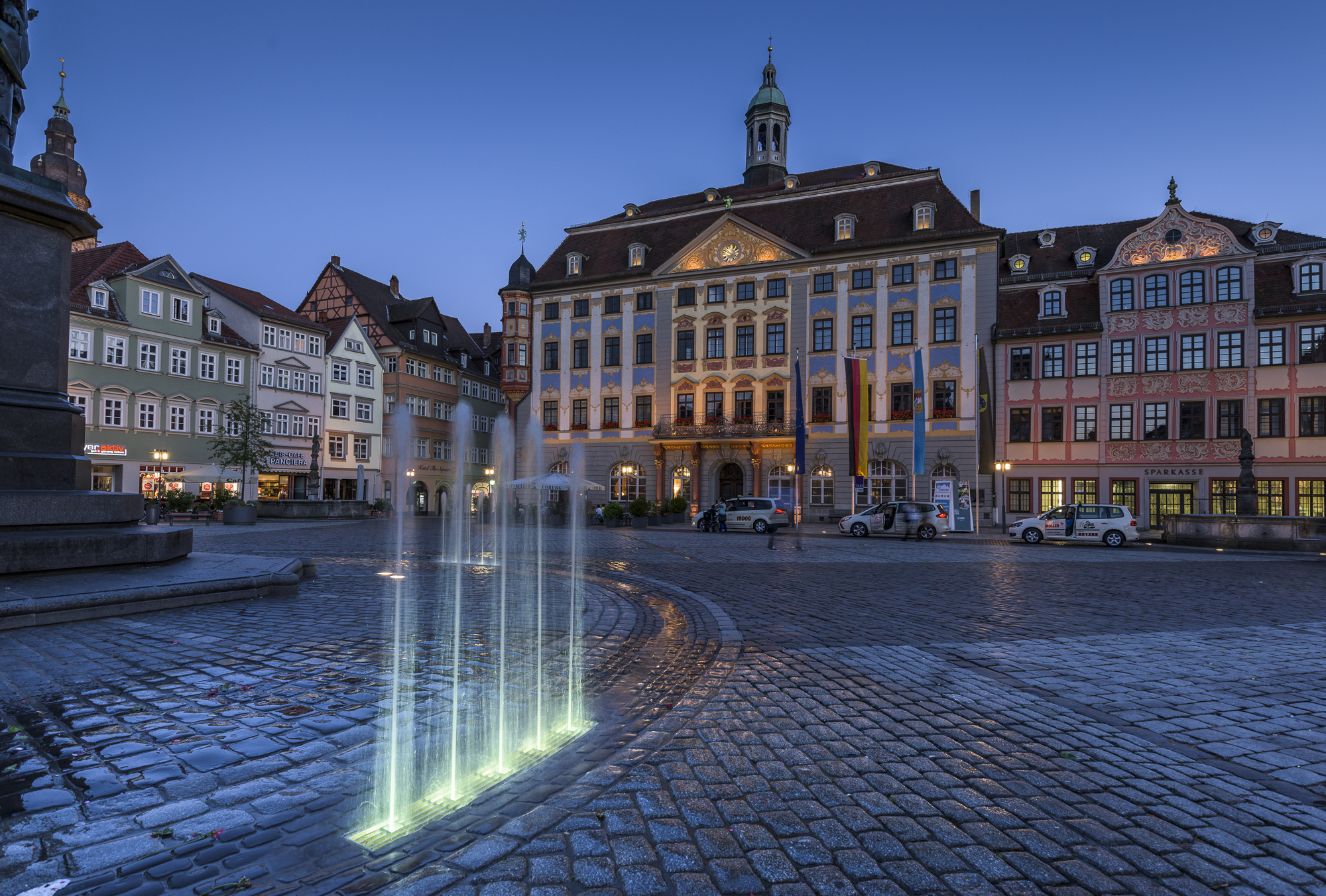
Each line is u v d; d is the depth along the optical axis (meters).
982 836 3.00
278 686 4.91
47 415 8.61
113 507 8.91
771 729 4.35
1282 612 9.55
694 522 33.69
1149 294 37.12
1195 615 9.20
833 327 42.97
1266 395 34.78
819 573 14.49
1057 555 20.55
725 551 20.34
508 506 49.38
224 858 2.68
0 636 6.20
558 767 3.66
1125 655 6.62
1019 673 5.91
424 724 4.24
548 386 50.09
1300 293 34.62
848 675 5.75
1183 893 2.58
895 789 3.47
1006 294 40.50
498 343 72.69
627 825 3.03
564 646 6.63
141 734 3.95
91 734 3.94
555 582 12.02
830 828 3.05
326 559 15.74
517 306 51.06
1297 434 34.16
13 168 8.29
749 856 2.79
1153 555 20.97
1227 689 5.45
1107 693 5.30
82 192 47.78
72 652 5.70
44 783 3.31
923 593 11.27
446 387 63.03
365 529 30.42
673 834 2.96
